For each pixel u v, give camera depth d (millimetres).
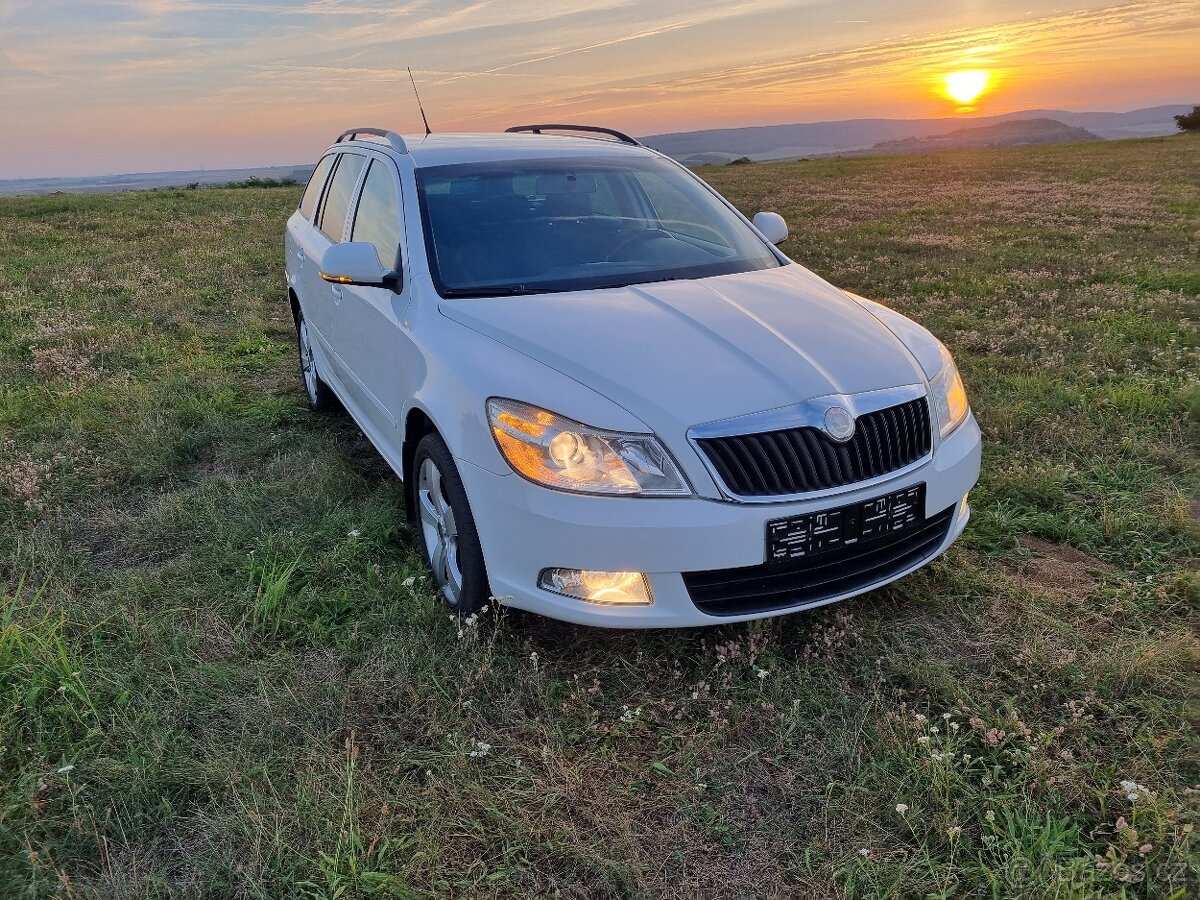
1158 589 3301
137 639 3070
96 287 9641
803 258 11383
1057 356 6246
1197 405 5035
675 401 2633
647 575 2637
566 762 2535
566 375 2770
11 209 18250
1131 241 11812
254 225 15484
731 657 2953
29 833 2248
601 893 2117
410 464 3605
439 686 2803
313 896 2080
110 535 4008
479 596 3047
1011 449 4703
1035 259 10633
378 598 3367
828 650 2979
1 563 3732
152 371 6578
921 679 2820
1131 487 4215
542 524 2658
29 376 6508
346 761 2508
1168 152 32156
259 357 7070
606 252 3748
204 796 2418
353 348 4297
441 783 2434
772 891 2104
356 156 4867
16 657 2898
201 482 4598
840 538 2689
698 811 2355
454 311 3285
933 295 8820
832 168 33469
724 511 2566
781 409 2633
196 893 2098
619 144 4676
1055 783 2357
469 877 2148
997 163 30516
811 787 2432
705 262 3783
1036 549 3721
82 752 2529
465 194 3893
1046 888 2025
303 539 3836
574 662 2998
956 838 2182
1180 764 2451
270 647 3092
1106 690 2752
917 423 2875
